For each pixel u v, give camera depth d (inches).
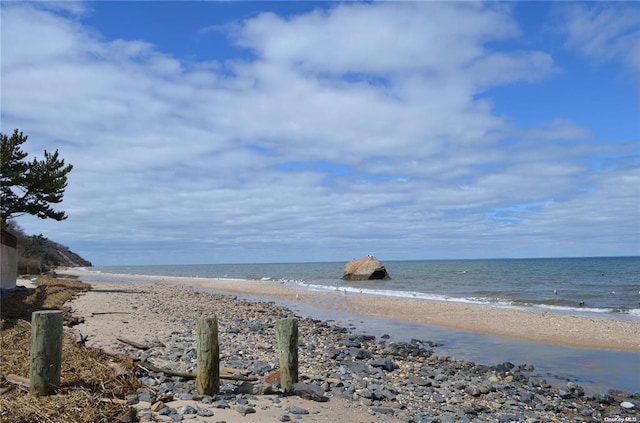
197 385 286.5
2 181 1066.7
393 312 885.2
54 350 255.4
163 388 295.3
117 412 233.8
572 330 667.4
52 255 3408.0
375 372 421.1
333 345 556.7
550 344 585.6
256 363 404.2
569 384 397.7
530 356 524.7
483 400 357.1
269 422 246.8
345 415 278.1
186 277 2667.3
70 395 248.2
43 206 1149.7
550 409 345.1
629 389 403.2
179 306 884.0
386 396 329.4
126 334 519.5
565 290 1348.4
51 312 259.4
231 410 260.1
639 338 610.5
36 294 838.5
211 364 284.5
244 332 609.9
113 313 698.8
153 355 414.9
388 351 526.3
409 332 678.5
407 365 464.4
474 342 602.9
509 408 341.1
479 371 452.8
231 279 2345.0
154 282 2009.1
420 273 2571.4
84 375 286.0
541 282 1712.6
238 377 333.7
